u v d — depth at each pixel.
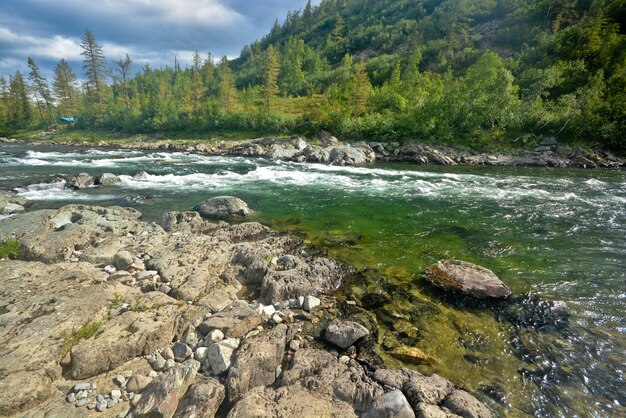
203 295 9.50
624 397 6.74
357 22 175.50
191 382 6.26
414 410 5.88
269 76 79.81
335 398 6.06
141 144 63.41
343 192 24.81
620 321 9.28
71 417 5.43
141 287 9.63
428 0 154.50
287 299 9.91
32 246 11.68
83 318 7.36
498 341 8.41
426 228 16.89
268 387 6.48
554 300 10.27
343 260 12.86
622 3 76.62
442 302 10.09
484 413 5.92
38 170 30.77
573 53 69.69
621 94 49.69
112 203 20.34
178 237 13.45
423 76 87.38
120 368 6.65
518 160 45.09
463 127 54.47
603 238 15.71
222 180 28.36
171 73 164.62
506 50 94.88
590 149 46.66
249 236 14.87
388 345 8.12
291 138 55.31
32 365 5.95
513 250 14.21
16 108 96.94
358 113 67.31
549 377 7.21
